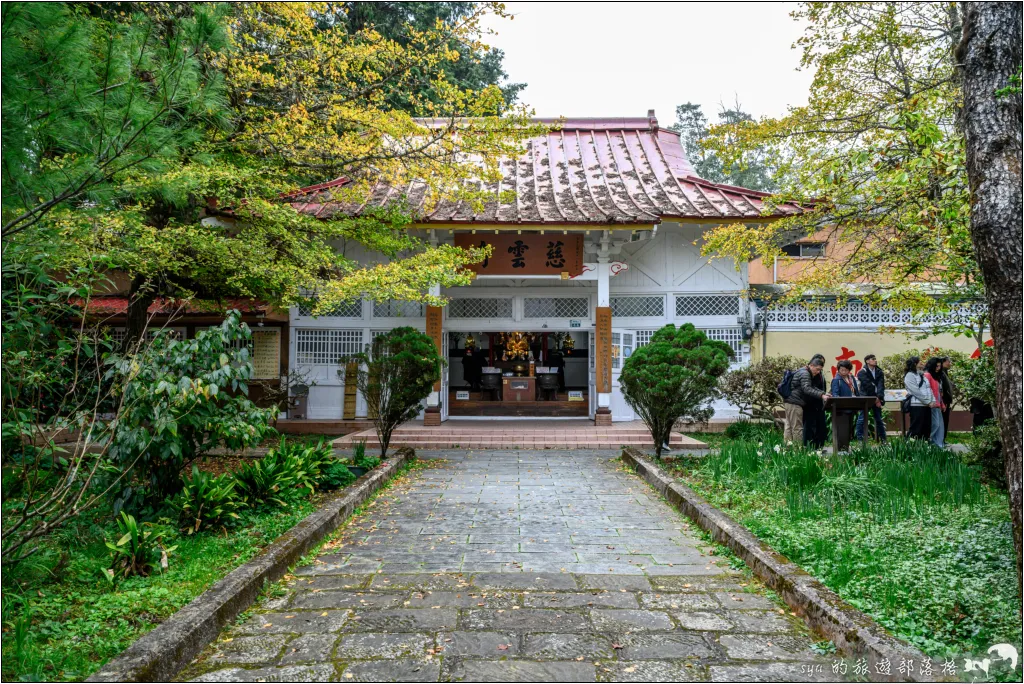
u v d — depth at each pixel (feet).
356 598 16.53
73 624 14.05
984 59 13.67
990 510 21.71
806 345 52.70
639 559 19.92
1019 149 13.12
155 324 50.01
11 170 15.65
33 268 17.40
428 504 27.73
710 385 36.24
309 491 27.17
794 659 13.17
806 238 42.27
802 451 31.96
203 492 21.74
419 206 48.73
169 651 12.46
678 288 54.24
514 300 55.11
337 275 44.19
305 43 36.91
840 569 16.89
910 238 29.63
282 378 53.36
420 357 37.60
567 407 58.13
